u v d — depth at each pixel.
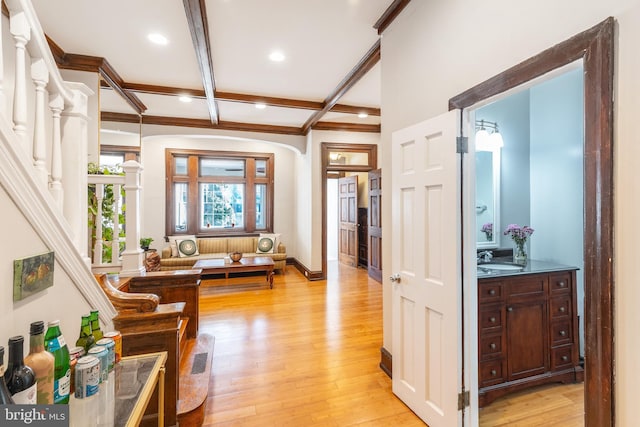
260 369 2.59
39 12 2.43
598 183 1.09
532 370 2.25
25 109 1.16
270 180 6.96
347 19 2.48
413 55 2.14
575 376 2.36
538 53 1.29
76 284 1.39
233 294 4.82
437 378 1.83
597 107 1.09
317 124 5.71
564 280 2.36
